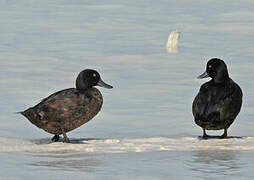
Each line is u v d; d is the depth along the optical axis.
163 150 10.27
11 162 9.13
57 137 12.06
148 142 11.27
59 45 27.28
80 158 9.52
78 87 11.94
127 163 9.15
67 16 37.31
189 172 8.58
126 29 33.00
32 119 11.88
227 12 38.78
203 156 9.72
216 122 12.15
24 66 22.02
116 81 19.56
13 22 34.69
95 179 8.14
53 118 11.71
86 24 34.47
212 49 26.56
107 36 30.48
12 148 10.29
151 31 32.50
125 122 14.11
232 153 10.02
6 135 12.60
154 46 27.41
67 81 19.50
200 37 30.38
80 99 11.75
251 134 13.04
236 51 25.91
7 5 41.56
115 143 11.03
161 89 18.25
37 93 17.53
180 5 41.91
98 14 38.22
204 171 8.65
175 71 21.41
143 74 20.83
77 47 26.78
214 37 30.38
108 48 26.66
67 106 11.67
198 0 43.72
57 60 23.39
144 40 29.36
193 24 34.91
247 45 27.66
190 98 16.98
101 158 9.52
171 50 26.25
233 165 9.05
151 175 8.38
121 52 25.59
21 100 16.48
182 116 14.75
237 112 12.35
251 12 38.59
